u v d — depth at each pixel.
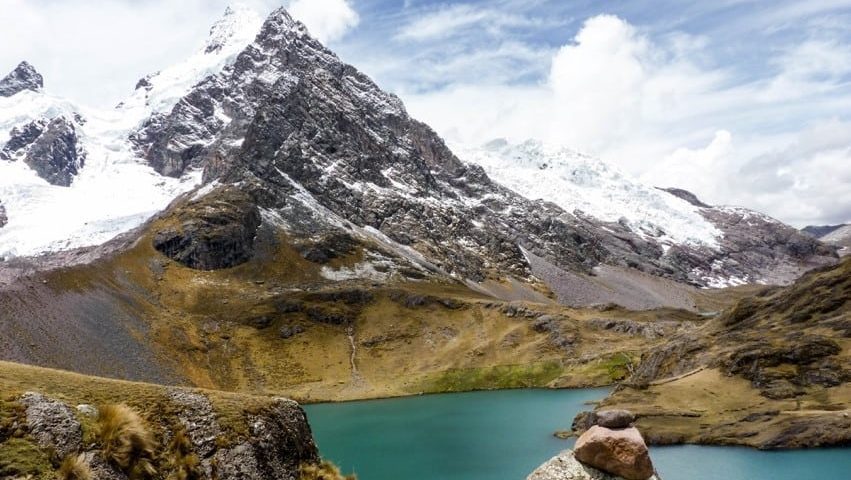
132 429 30.84
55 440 28.66
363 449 121.81
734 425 107.81
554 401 171.62
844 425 96.94
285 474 36.50
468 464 106.38
